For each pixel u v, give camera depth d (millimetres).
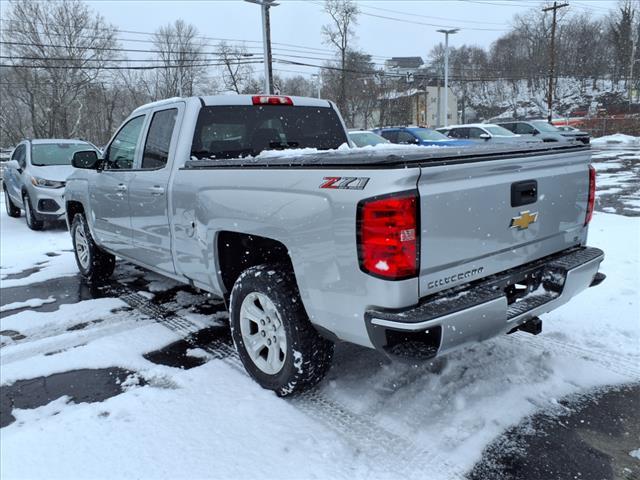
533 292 3209
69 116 46031
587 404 3057
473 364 3547
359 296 2557
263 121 4367
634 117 43000
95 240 5609
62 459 2666
